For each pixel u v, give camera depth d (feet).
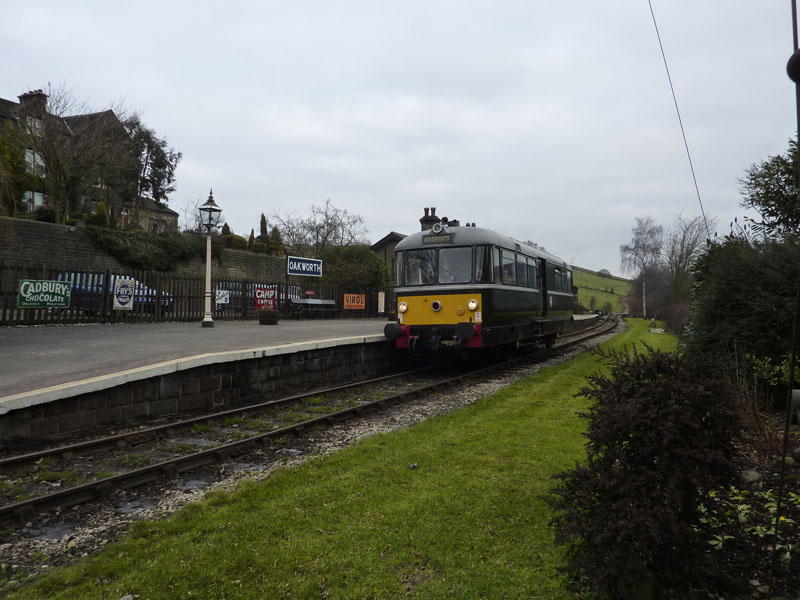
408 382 41.19
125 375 25.80
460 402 32.60
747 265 27.45
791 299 24.75
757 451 17.43
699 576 9.62
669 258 132.05
